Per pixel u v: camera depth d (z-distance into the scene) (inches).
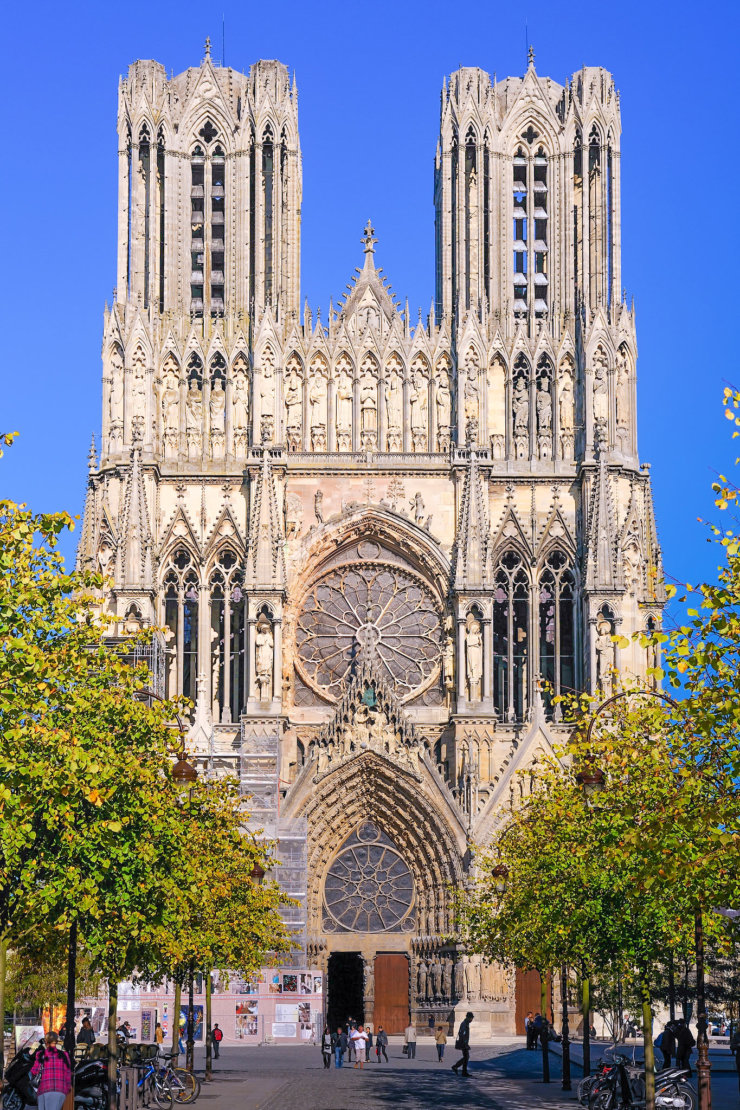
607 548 4471.0
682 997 2765.7
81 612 1914.4
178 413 4633.4
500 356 4672.7
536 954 2896.2
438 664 4554.6
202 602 4530.0
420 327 4685.0
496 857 3646.7
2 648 1760.6
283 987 4234.7
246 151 4744.1
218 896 2819.9
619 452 4589.1
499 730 4522.6
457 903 3742.6
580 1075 3196.4
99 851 1908.2
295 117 4783.5
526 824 3019.2
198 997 4192.9
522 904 2893.7
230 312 4702.3
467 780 4397.1
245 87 4808.1
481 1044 4269.2
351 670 4498.0
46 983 3508.9
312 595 4601.4
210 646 4522.6
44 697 1795.0
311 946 4416.8
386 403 4662.9
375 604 4589.1
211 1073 3095.5
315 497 4589.1
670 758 1900.8
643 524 4621.1
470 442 4562.0
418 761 4416.8
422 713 4534.9
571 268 4758.9
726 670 1584.6
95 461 4576.8
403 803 4436.5
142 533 4434.1
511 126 4822.8
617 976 2349.9
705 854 1667.1
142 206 4731.8
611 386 4601.4
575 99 4822.8
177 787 2274.9
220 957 2950.3
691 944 2144.4
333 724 4431.6
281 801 4426.7
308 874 4416.8
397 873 4480.8
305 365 4653.1
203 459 4608.8
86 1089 2128.4
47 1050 1850.4
